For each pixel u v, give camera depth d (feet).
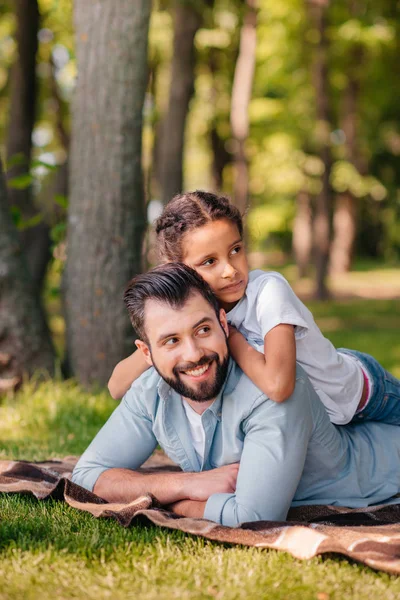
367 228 111.65
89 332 18.39
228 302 9.27
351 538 7.99
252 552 7.82
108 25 17.83
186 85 29.48
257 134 60.44
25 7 28.43
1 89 43.47
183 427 9.30
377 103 59.11
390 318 48.88
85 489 9.52
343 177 57.21
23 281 18.42
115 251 18.30
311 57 52.06
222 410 8.91
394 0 48.39
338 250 79.71
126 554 7.82
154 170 44.50
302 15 48.47
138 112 18.28
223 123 59.52
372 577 7.30
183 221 9.03
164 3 31.99
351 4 48.62
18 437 15.53
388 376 10.41
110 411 16.96
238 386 8.82
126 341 18.57
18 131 28.99
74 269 18.53
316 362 9.61
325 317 49.19
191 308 8.27
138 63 18.07
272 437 8.51
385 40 47.42
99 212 18.22
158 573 7.36
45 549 7.91
